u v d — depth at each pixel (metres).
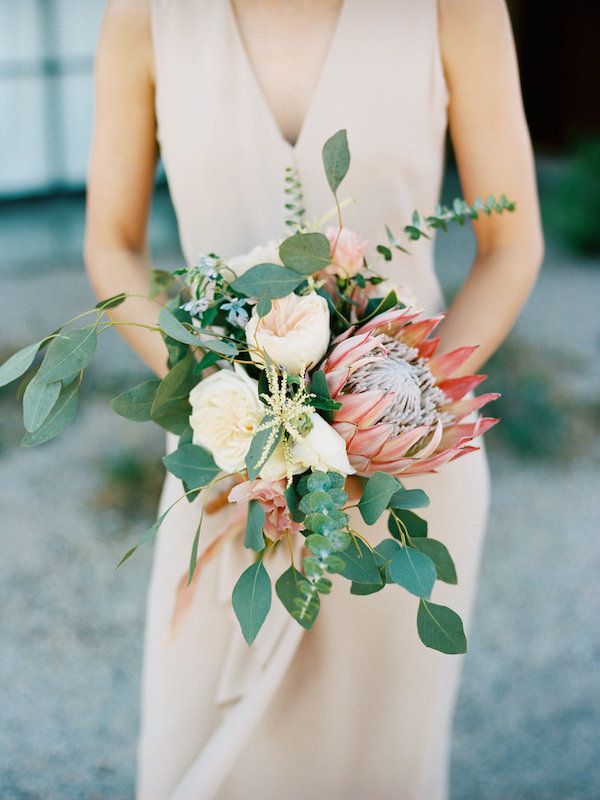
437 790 1.76
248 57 1.52
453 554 1.62
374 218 1.55
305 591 1.04
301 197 1.47
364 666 1.61
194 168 1.56
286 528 1.19
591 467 4.22
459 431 1.24
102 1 9.49
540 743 2.57
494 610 3.22
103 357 5.45
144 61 1.54
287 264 1.20
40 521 3.72
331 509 1.07
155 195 9.73
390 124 1.50
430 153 1.54
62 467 4.16
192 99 1.52
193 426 1.18
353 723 1.63
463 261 7.68
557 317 6.36
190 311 1.21
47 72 9.53
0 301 6.62
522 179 1.54
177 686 1.64
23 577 3.36
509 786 2.40
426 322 1.24
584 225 7.91
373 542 1.56
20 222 9.09
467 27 1.48
